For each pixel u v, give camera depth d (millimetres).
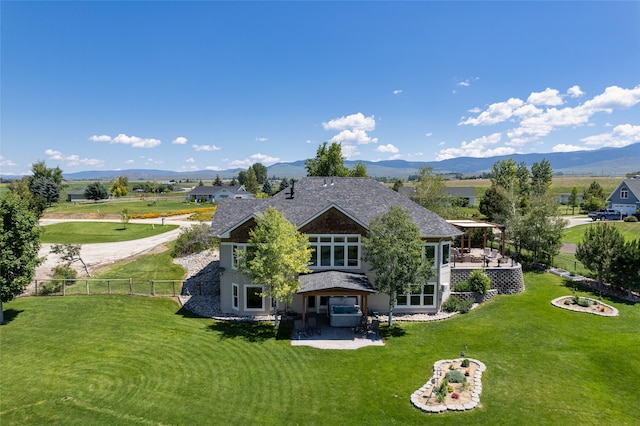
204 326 24516
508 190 54375
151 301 28688
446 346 21547
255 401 16172
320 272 26938
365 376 18234
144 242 54688
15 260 23797
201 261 40281
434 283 27391
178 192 182750
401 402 16016
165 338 22469
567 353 19969
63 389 16906
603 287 30875
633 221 66125
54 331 23078
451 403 15688
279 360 19906
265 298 26516
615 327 23312
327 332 23797
